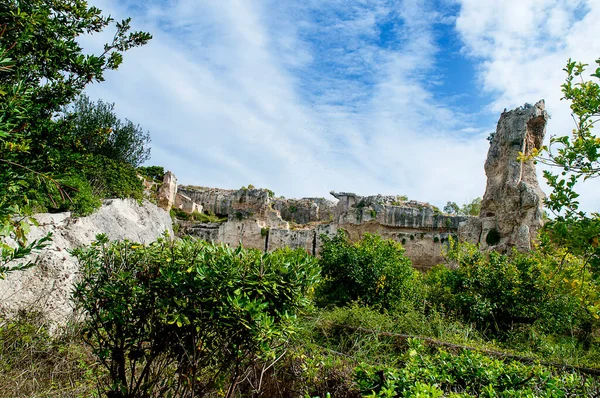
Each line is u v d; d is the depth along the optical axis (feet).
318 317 28.86
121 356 14.78
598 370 21.97
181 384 15.48
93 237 36.45
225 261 14.02
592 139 14.33
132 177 71.46
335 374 19.25
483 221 88.22
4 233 15.01
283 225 115.75
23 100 13.58
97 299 15.21
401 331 29.27
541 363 23.30
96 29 19.71
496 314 39.17
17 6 16.19
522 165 85.92
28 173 14.65
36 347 19.95
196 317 14.01
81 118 78.59
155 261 14.97
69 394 17.24
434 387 13.96
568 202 14.90
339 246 46.80
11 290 23.86
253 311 13.09
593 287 17.17
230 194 140.77
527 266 40.11
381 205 109.40
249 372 16.69
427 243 105.91
